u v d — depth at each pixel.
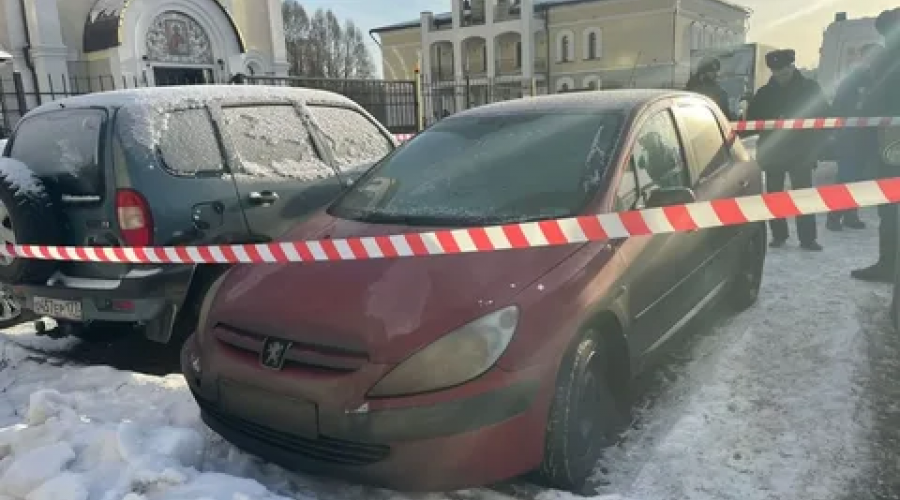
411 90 13.00
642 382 3.92
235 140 4.65
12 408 3.98
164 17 20.45
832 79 12.77
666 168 3.86
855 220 7.81
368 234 3.38
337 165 5.26
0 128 15.88
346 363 2.69
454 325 2.67
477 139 3.97
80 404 3.76
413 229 3.35
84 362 4.82
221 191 4.42
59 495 2.66
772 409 3.55
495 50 44.34
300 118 5.18
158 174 4.16
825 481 2.94
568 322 2.79
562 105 4.07
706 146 4.45
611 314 3.06
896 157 4.71
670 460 3.14
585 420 2.98
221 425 3.05
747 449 3.20
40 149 4.58
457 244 2.93
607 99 4.06
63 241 4.39
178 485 2.74
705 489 2.92
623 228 2.79
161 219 4.12
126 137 4.15
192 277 4.24
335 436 2.68
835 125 5.75
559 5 43.16
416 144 4.18
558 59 43.81
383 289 2.86
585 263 2.99
